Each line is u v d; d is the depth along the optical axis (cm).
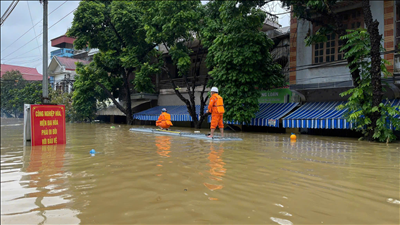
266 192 352
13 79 3700
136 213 288
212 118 1012
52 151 725
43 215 291
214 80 1506
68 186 388
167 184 387
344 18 1269
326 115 1197
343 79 1255
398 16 1148
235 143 872
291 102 1519
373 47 985
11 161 592
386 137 969
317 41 1244
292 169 481
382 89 1018
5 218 284
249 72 1354
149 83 1944
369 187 375
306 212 288
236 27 1318
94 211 297
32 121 849
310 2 1107
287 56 1584
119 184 390
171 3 1581
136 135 1195
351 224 260
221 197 333
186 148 741
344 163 541
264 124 1402
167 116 1474
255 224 260
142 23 1855
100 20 1955
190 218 274
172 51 1711
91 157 610
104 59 2105
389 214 284
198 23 1631
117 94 2581
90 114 2598
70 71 3216
